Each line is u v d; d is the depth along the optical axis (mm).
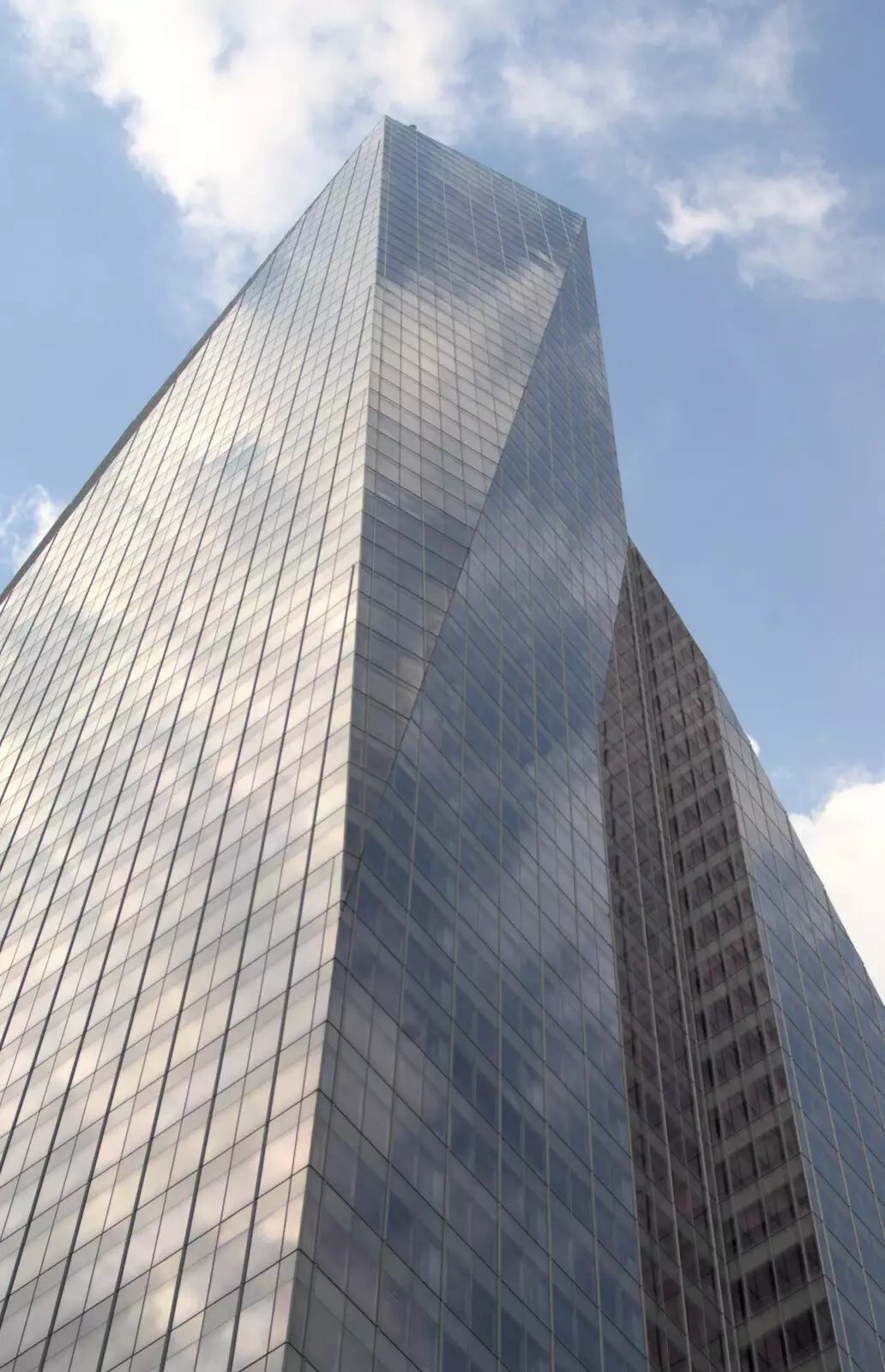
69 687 103438
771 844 117938
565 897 80750
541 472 115938
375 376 108062
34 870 85062
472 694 82938
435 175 166500
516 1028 67750
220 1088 56812
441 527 94562
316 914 61188
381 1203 52094
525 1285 57156
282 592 89188
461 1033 63156
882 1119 103312
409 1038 59375
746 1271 81438
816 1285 79688
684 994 96000
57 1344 52469
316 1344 45750
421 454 102062
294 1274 46812
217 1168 53312
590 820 90750
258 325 144000
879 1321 82438
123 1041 64562
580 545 115750
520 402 121938
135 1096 60781
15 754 101438
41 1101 65812
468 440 108750
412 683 77938
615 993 81062
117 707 94375
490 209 164625
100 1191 57594
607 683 107375
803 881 119750
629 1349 62375
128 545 118125
